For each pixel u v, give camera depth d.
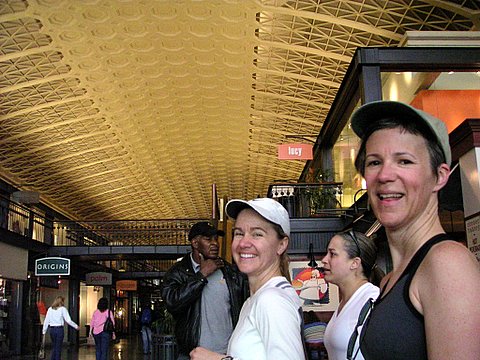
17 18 14.90
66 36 16.45
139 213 38.00
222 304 3.41
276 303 1.80
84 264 23.19
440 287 1.00
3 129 21.00
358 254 2.83
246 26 15.90
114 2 15.01
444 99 10.30
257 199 2.15
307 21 15.46
